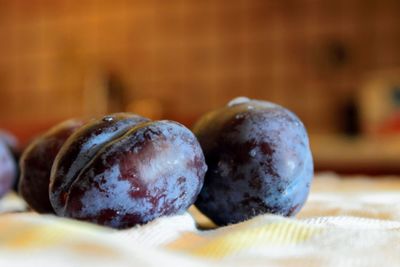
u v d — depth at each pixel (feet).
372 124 3.98
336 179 1.84
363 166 2.85
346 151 2.97
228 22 4.34
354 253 0.52
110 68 4.55
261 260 0.50
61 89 4.64
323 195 1.17
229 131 0.75
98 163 0.64
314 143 3.47
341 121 4.10
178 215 0.68
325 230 0.59
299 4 4.20
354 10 4.10
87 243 0.43
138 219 0.65
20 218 0.50
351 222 0.73
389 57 4.04
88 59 4.60
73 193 0.64
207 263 0.46
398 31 4.02
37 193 0.80
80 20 4.62
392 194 1.22
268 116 0.76
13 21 4.76
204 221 0.88
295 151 0.75
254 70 4.29
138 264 0.40
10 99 4.76
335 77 4.13
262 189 0.74
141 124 0.68
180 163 0.67
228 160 0.75
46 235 0.45
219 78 4.35
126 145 0.65
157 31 4.47
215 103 4.36
